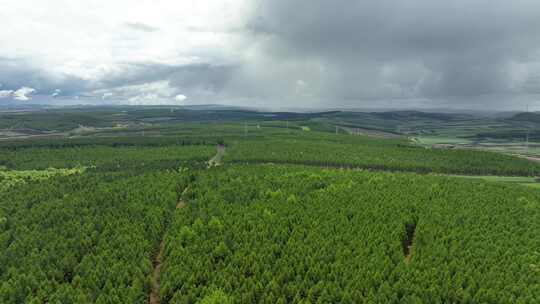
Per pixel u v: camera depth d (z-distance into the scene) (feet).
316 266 236.02
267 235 280.51
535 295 210.59
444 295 213.46
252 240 270.05
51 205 340.39
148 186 395.55
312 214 314.96
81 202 343.05
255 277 227.40
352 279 223.71
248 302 209.77
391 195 370.32
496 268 236.84
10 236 280.31
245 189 382.22
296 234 278.26
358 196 365.81
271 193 369.30
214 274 232.73
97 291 217.56
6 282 214.48
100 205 340.80
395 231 282.15
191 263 243.60
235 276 231.71
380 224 294.46
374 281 223.51
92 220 303.07
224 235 277.44
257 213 317.42
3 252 256.52
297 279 226.17
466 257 250.98
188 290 217.15
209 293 213.25
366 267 235.81
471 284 218.38
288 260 247.09
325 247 258.98
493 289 216.13
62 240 269.44
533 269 238.07
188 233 281.13
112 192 377.09
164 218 317.42
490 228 301.02
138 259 250.37
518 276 230.48
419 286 219.00
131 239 272.92
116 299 207.31
